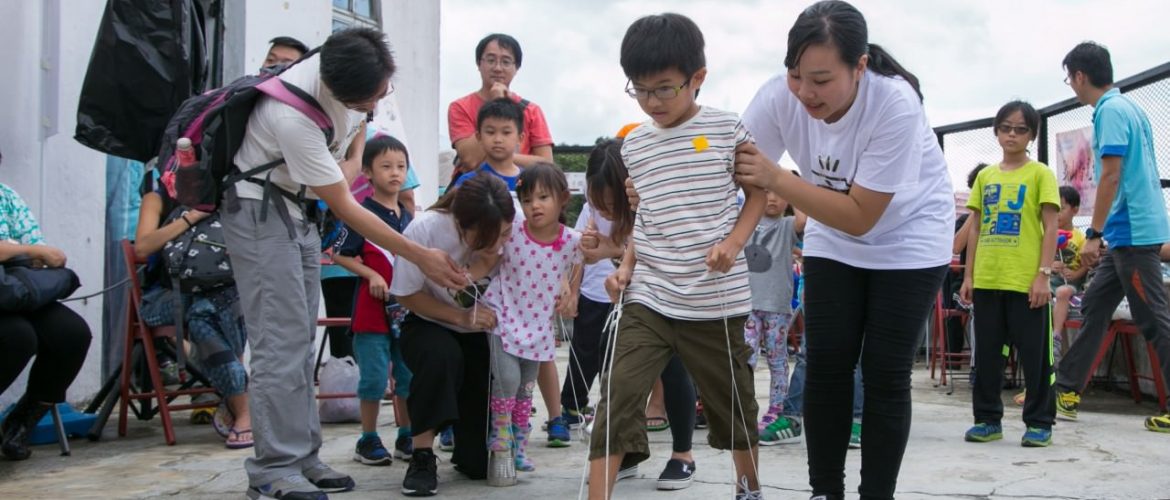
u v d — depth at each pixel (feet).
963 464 13.64
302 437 11.09
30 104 16.72
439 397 11.60
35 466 13.52
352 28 10.57
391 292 11.97
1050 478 12.63
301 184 11.05
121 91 15.29
